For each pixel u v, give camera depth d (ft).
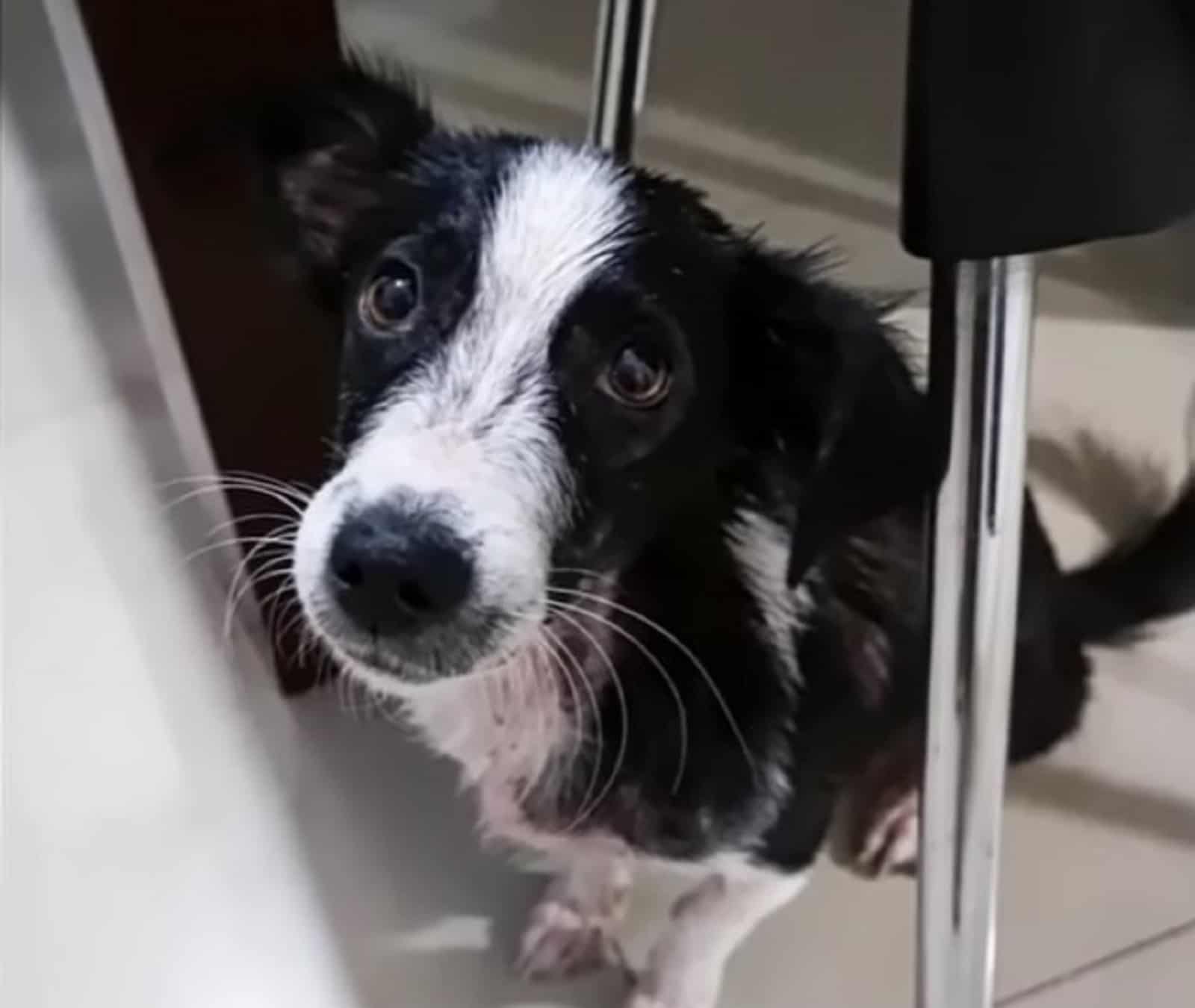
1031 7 1.78
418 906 3.54
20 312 4.36
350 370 2.65
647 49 3.31
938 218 1.90
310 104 2.86
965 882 2.65
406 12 5.21
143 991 3.37
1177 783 3.73
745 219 4.34
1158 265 4.61
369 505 2.41
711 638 2.91
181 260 3.22
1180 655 3.91
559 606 2.59
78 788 3.66
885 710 3.12
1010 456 2.25
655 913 3.54
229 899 3.51
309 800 3.67
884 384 2.59
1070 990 3.42
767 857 3.08
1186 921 3.52
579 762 3.04
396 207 2.68
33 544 4.00
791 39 5.14
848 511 2.61
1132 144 1.84
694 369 2.60
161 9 2.94
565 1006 3.42
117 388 4.20
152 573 3.94
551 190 2.59
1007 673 2.46
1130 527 4.02
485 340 2.50
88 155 4.61
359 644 2.54
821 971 3.47
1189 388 4.38
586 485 2.54
